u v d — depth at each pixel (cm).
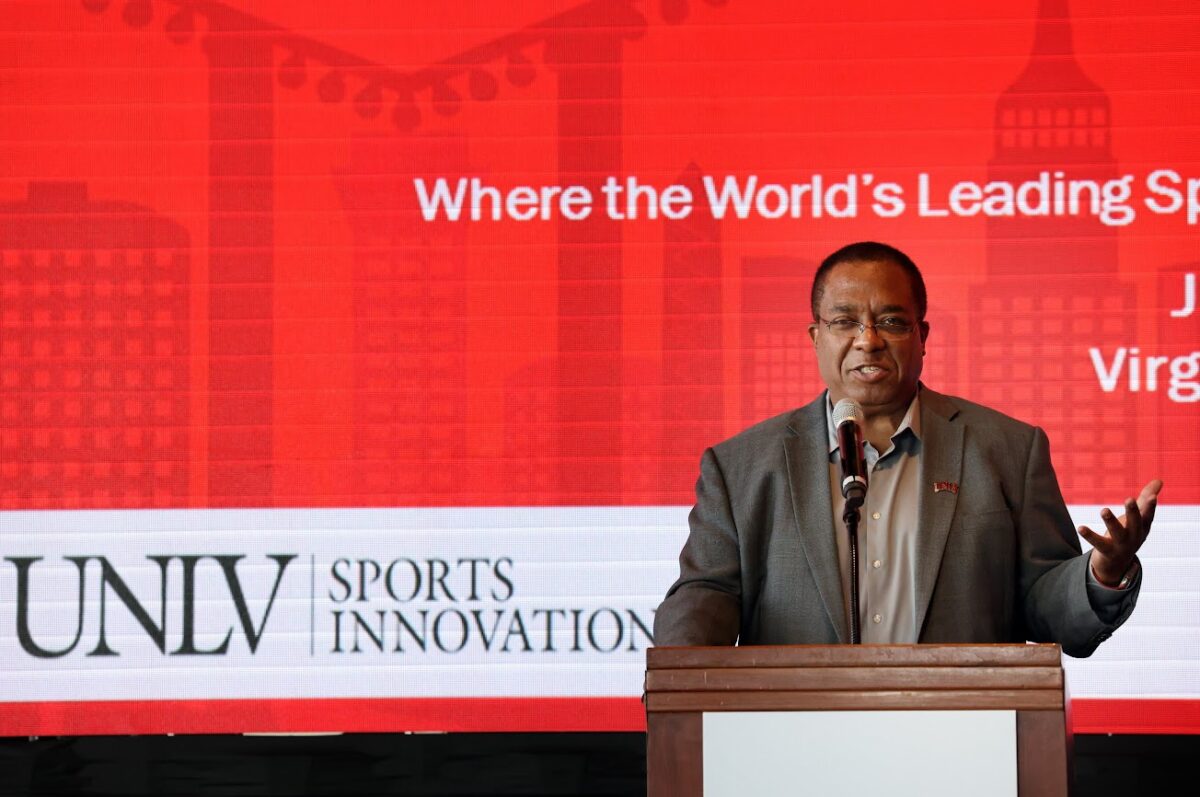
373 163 930
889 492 641
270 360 922
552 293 924
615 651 907
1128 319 906
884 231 918
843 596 617
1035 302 910
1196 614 888
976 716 446
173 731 901
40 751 900
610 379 920
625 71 930
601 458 916
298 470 916
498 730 902
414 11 934
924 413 650
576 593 909
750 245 922
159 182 928
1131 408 902
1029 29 920
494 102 931
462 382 920
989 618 616
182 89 933
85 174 928
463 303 924
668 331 920
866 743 448
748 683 454
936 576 614
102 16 935
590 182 927
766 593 632
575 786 902
